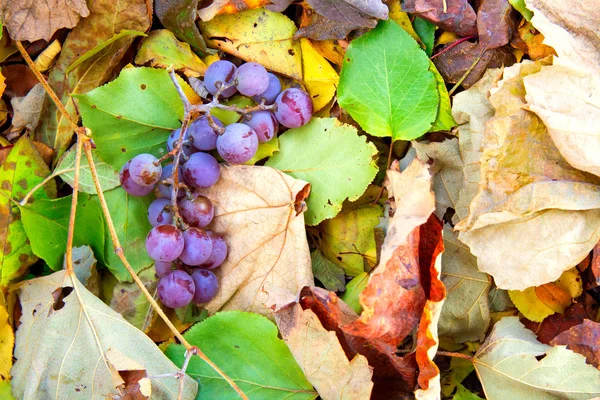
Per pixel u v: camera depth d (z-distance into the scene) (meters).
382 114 0.55
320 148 0.55
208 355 0.54
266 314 0.55
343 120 0.56
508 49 0.56
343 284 0.56
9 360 0.54
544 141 0.54
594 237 0.53
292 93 0.54
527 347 0.54
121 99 0.54
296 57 0.55
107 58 0.55
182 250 0.52
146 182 0.52
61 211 0.54
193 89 0.55
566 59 0.53
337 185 0.55
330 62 0.56
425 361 0.52
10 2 0.54
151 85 0.54
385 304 0.52
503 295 0.56
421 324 0.52
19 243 0.55
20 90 0.56
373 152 0.55
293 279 0.55
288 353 0.54
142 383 0.52
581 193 0.53
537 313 0.56
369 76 0.55
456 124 0.56
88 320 0.53
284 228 0.54
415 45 0.55
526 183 0.54
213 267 0.54
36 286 0.54
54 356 0.53
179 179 0.54
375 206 0.56
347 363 0.52
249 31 0.55
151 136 0.55
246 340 0.54
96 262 0.55
